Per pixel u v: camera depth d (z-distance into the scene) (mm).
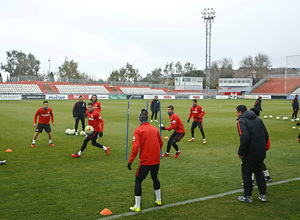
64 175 7160
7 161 8477
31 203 5324
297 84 72375
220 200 5629
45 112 10570
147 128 5316
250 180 5523
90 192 5973
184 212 5039
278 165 8375
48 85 61969
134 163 8477
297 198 5762
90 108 9133
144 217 4820
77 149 10344
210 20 68562
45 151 9953
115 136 13359
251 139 5371
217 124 18484
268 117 23484
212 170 7797
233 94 73125
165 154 9562
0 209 5035
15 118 20297
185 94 70000
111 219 4727
